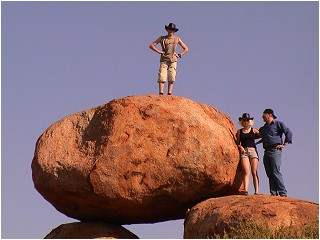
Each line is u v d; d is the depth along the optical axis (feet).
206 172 45.83
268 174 48.34
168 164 45.57
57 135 47.93
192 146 46.03
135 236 48.57
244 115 49.14
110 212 47.39
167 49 51.47
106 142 45.98
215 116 50.03
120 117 46.78
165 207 47.29
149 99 48.24
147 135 46.16
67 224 48.49
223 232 41.01
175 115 47.01
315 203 42.88
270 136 48.26
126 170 45.34
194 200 47.09
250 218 40.73
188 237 43.24
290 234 38.75
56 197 47.21
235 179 47.75
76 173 45.65
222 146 47.03
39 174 46.78
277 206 41.68
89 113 48.60
